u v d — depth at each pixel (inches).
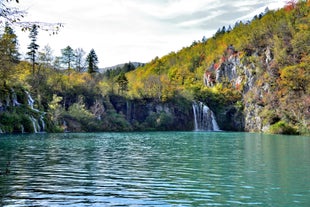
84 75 4822.8
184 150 1546.5
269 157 1267.2
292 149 1614.2
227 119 5172.2
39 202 575.2
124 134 3166.8
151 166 1015.0
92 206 557.3
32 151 1380.4
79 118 3639.3
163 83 5147.6
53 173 868.0
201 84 6752.0
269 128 3841.0
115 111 4330.7
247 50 5846.5
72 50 5590.6
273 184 757.9
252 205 583.5
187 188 708.0
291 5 5610.2
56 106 3499.0
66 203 573.0
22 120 2815.0
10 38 918.4
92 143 1902.1
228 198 629.0
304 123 3270.2
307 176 857.5
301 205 586.9
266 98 4254.4
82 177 818.2
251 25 7657.5
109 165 1026.7
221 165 1047.0
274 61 4559.5
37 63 4079.7
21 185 709.9
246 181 789.2
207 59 7805.1
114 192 660.7
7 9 383.9
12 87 2960.1
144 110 4803.2
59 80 4114.2
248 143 2038.6
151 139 2425.0
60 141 1980.8
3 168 938.1
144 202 589.3
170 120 4655.5
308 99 3321.9
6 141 1879.9
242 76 5575.8
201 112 5132.9
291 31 4872.0
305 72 3609.7
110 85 4699.8
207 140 2352.4
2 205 551.8
